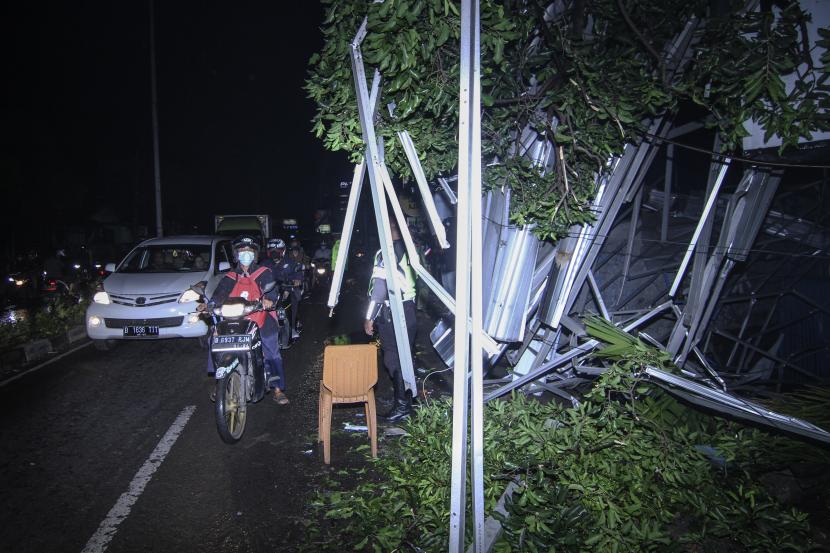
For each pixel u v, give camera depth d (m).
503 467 4.25
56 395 7.05
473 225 3.11
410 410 6.05
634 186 5.67
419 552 3.66
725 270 5.55
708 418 4.80
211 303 5.68
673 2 4.54
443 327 7.27
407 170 5.33
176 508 4.34
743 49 4.24
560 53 4.45
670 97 4.50
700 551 3.72
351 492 4.45
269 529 4.06
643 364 4.48
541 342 6.22
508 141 5.00
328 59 4.43
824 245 6.52
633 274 6.82
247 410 6.51
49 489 4.63
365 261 24.17
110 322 8.76
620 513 3.85
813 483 4.23
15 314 10.12
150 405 6.66
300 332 10.62
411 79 3.82
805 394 4.93
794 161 4.71
